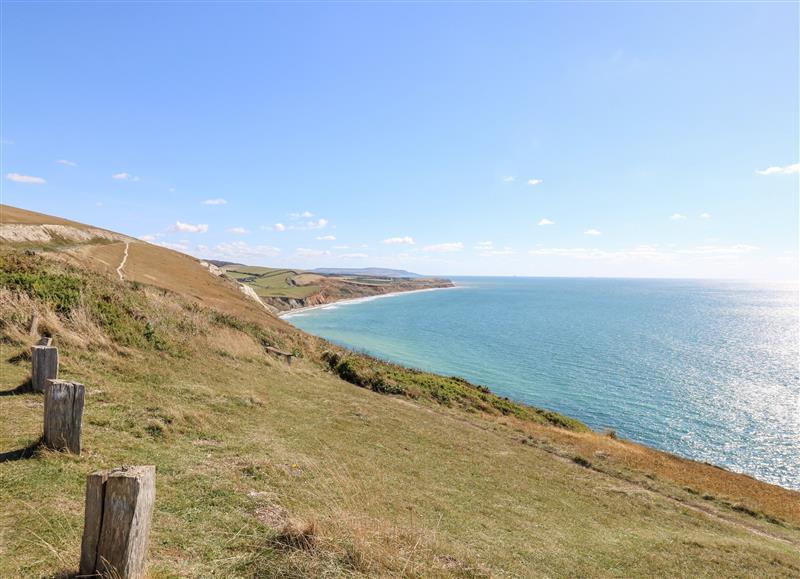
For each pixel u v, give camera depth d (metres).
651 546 10.00
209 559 4.54
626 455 22.44
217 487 6.45
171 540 4.73
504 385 52.22
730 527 14.16
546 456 18.06
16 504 4.83
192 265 76.62
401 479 9.96
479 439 17.77
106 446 7.02
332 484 7.98
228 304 44.94
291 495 6.83
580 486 14.40
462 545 6.93
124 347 14.49
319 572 4.62
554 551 8.03
